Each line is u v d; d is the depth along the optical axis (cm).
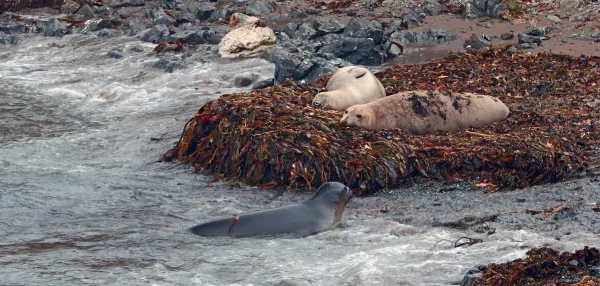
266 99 3111
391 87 3575
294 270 1805
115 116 3844
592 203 2231
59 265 1888
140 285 1741
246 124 2869
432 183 2627
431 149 2716
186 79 4509
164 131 3466
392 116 2958
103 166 3016
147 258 1938
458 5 5338
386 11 5409
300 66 4125
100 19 5903
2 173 2867
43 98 4203
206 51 5106
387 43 4844
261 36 4994
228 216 2348
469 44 4716
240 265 1859
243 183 2736
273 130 2789
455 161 2664
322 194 2258
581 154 2716
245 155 2789
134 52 5222
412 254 1881
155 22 5769
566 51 4425
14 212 2406
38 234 2177
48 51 5431
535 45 4562
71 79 4625
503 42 4719
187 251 1988
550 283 1622
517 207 2284
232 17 5419
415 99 3009
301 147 2709
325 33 5131
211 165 2906
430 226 2166
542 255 1723
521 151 2631
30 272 1834
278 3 5897
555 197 2348
